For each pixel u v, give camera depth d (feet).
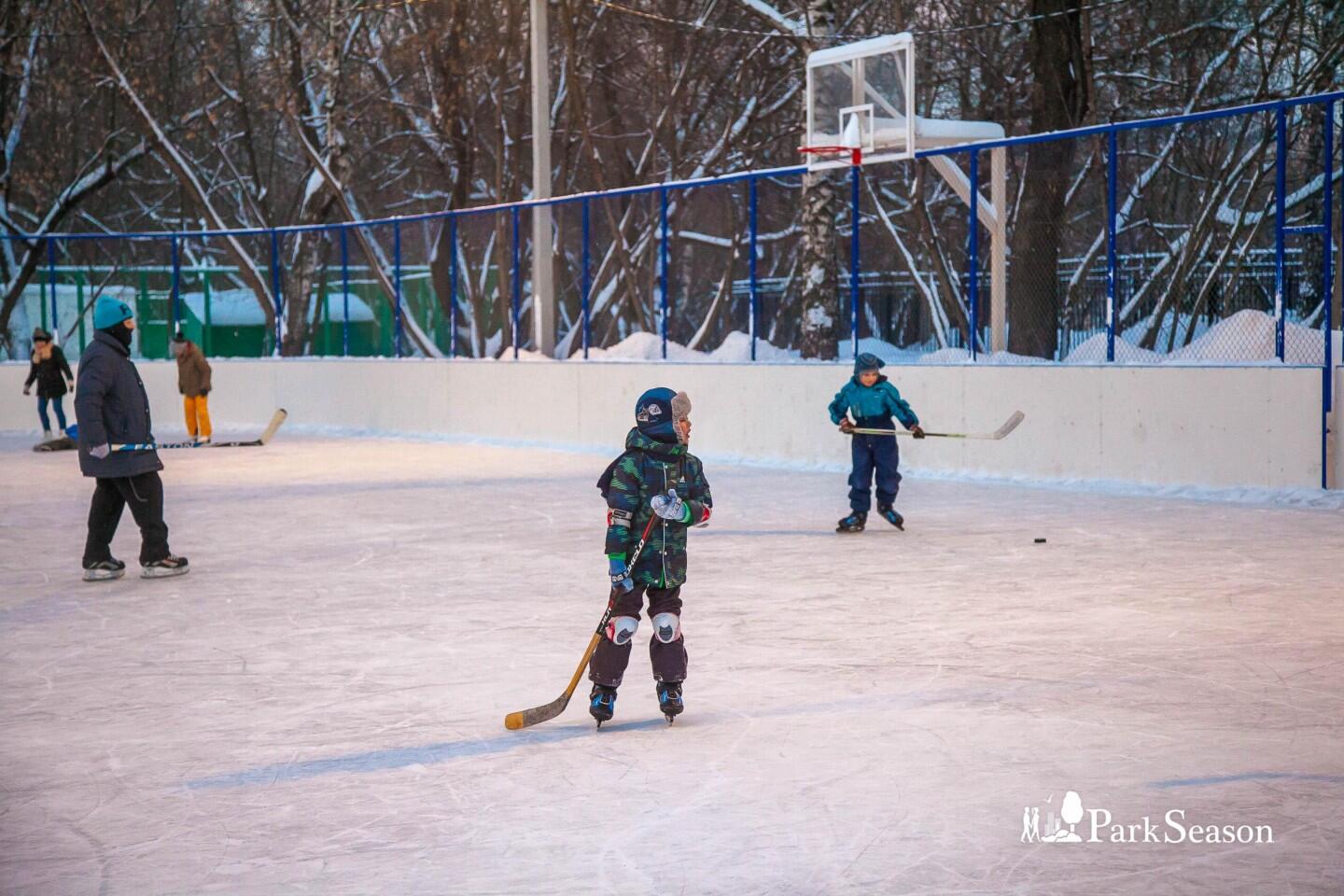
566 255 108.37
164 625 29.37
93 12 118.83
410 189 136.36
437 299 110.32
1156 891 13.93
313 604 31.55
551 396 79.56
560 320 105.40
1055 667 24.08
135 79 117.19
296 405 97.91
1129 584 32.40
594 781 18.07
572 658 25.55
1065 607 29.73
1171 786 17.37
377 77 121.29
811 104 72.54
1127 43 99.45
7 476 65.92
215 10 123.65
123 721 21.68
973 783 17.63
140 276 114.32
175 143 132.98
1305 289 79.56
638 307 100.01
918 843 15.47
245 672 24.86
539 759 19.16
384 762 19.19
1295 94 85.92
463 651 26.27
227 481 61.36
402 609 30.78
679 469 20.53
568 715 21.63
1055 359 65.36
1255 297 81.30
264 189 130.00
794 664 24.72
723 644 26.50
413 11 114.83
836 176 102.99
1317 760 18.39
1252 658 24.58
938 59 108.99
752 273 70.28
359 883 14.64
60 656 26.50
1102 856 14.94
